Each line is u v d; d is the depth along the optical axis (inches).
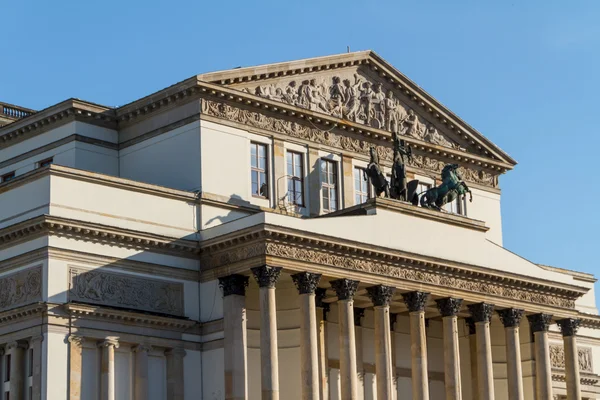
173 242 5393.7
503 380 6589.6
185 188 5708.7
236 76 5861.2
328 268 5403.5
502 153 7111.2
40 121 6141.7
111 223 5260.8
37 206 5157.5
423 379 5684.1
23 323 5064.0
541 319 6353.3
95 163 5994.1
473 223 6112.2
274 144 6003.9
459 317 6515.8
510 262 6235.2
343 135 6318.9
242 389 5196.9
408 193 6003.9
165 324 5305.1
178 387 5295.3
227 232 5423.2
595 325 7436.0
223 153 5777.6
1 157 6412.4
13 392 5036.9
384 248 5585.6
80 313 5049.2
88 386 5073.8
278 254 5246.1
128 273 5260.8
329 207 6195.9
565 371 6510.8
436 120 6811.0
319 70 6254.9
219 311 5383.9
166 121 5880.9
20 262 5142.7
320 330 5757.9
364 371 6112.2
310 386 5226.4
